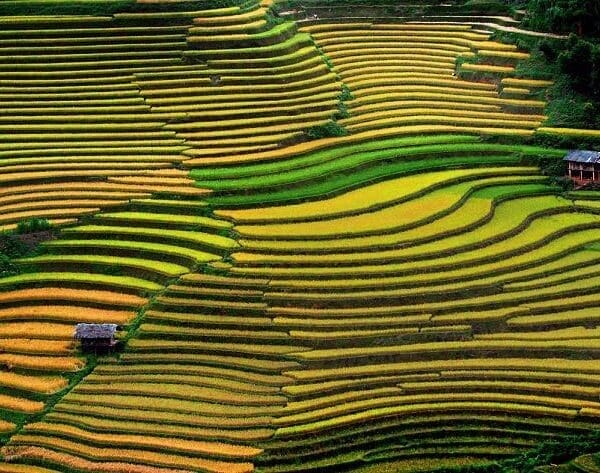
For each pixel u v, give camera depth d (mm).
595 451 57562
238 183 85312
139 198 83625
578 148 90062
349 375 63969
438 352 65500
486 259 74125
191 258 75500
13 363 67438
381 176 86625
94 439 60000
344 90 99562
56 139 92375
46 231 80062
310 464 58062
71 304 73062
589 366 63469
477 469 57156
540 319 68000
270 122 94688
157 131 93625
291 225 79125
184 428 60562
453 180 85875
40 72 99562
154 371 65875
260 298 70688
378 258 73875
